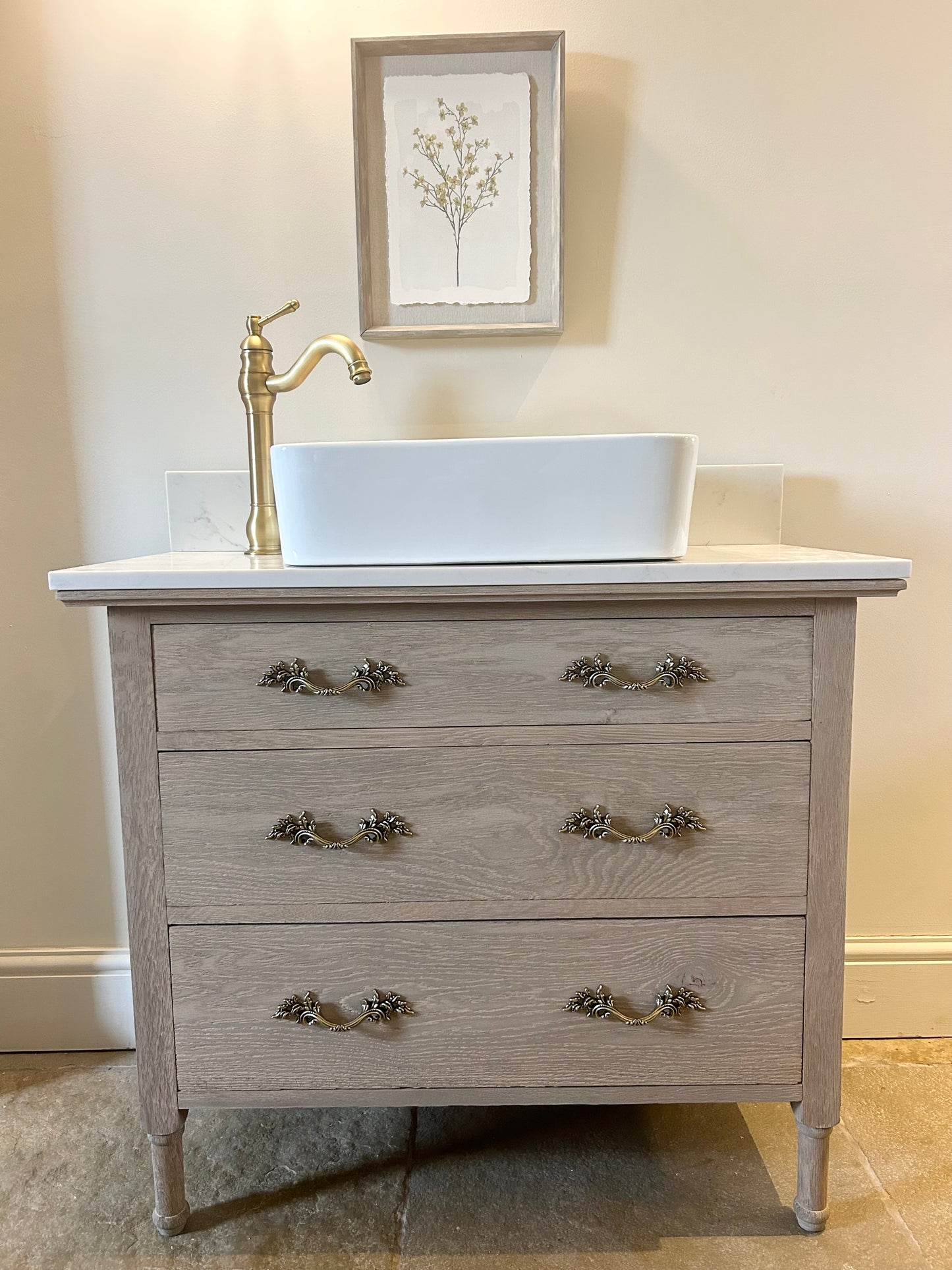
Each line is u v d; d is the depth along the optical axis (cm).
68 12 128
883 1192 110
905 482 136
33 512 137
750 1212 107
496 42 125
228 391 134
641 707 95
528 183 130
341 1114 128
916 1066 136
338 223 131
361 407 134
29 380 135
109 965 143
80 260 132
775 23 127
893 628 139
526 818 97
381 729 96
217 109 129
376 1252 101
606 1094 100
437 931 98
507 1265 99
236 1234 104
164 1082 101
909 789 142
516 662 95
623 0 126
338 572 90
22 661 140
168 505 135
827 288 132
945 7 126
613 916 98
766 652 94
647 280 132
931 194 130
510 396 134
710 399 134
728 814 97
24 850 143
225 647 95
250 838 97
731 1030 99
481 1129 123
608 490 93
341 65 128
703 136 129
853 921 144
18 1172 116
